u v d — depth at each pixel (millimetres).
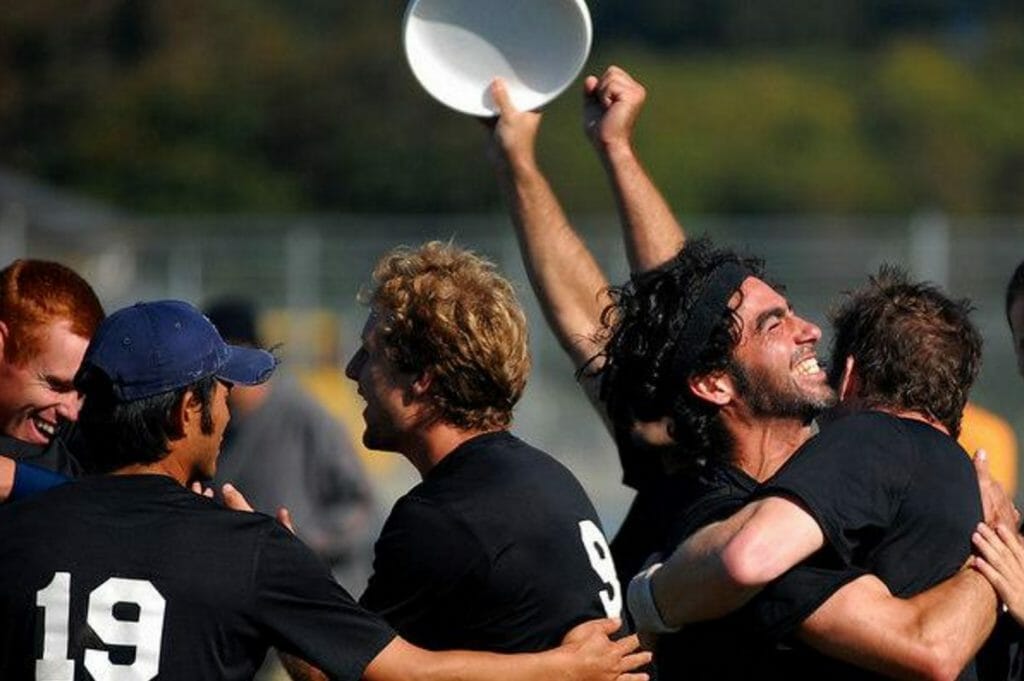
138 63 145750
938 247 72750
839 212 151125
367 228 82625
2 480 16125
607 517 59000
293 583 15031
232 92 142625
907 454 15164
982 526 15336
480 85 20094
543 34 20031
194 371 15219
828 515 14695
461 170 141750
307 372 71750
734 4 196375
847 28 197500
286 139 142625
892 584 14977
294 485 29531
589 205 137250
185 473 15453
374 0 154125
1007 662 16359
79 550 14695
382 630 15242
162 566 14727
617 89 20344
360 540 30141
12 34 139750
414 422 16438
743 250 20578
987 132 161500
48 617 14578
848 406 16094
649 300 16375
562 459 71500
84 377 15242
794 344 16156
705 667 15289
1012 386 70438
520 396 16766
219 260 75750
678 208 150000
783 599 14742
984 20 195875
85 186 137750
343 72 144750
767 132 158500
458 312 16234
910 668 14492
